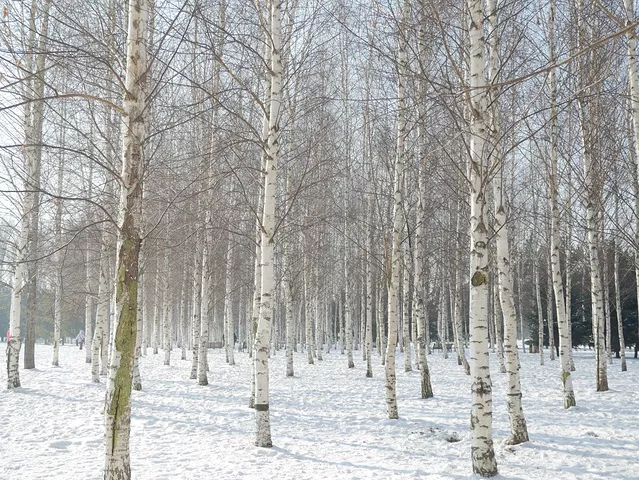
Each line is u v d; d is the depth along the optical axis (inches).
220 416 424.8
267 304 331.6
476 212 261.9
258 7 352.2
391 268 427.5
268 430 326.0
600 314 553.0
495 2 315.0
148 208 505.0
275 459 292.5
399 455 300.0
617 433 339.9
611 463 271.3
